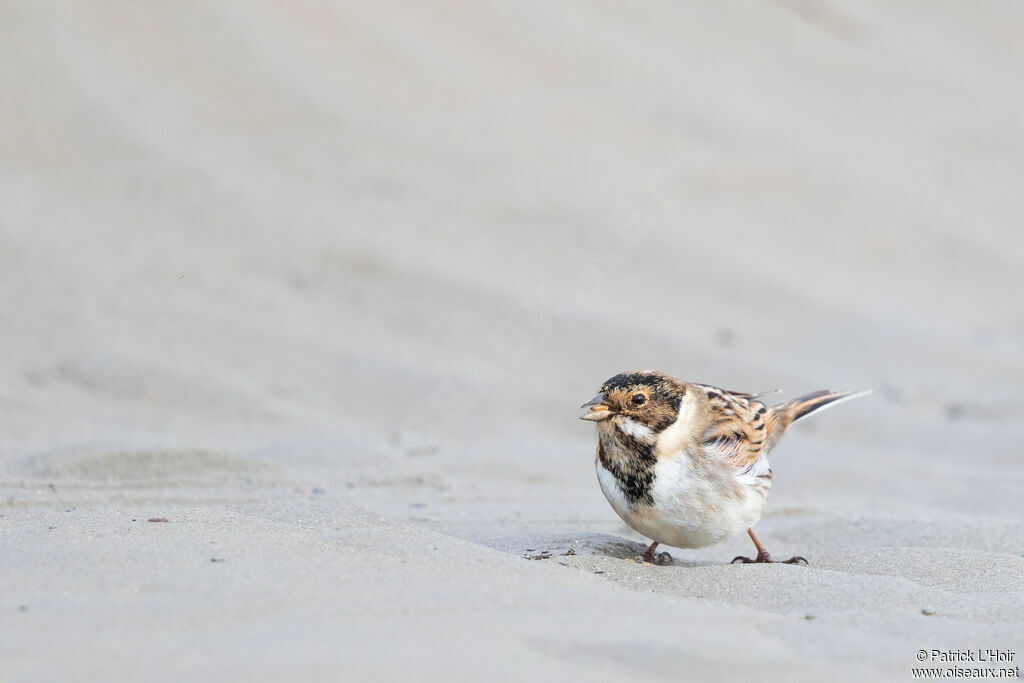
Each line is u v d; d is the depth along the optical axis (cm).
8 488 908
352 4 2177
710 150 2109
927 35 3219
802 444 1325
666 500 766
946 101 2770
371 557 638
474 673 468
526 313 1559
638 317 1614
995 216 2223
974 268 1998
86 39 1852
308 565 610
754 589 675
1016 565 764
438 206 1756
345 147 1827
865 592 657
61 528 683
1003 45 3288
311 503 806
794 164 2142
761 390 1468
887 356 1616
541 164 1916
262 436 1185
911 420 1427
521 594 582
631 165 1981
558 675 475
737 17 2819
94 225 1533
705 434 774
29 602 533
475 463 1164
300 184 1722
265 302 1471
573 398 1416
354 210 1692
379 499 984
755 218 1978
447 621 530
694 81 2370
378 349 1427
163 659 466
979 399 1506
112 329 1355
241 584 568
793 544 938
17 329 1320
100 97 1747
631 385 770
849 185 2150
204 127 1784
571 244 1739
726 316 1681
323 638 496
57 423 1153
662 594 646
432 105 2000
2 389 1208
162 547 634
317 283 1538
